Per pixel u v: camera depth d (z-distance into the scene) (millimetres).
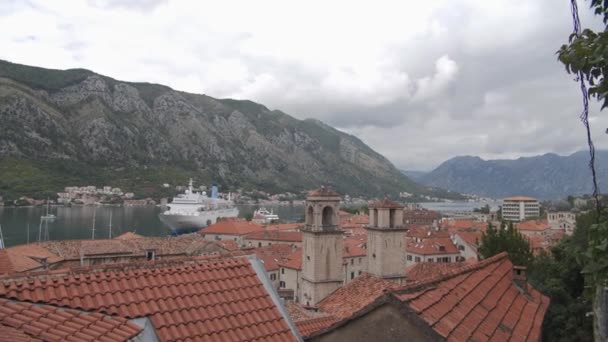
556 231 147500
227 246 98938
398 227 60156
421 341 13594
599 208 9688
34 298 11773
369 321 14727
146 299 12781
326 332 15523
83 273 13352
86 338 10492
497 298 19062
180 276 14281
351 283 37594
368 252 62125
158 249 69312
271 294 15477
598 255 9281
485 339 14547
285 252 104625
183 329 12141
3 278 12203
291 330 14094
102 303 12109
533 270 42062
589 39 8922
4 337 9664
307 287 59062
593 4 9031
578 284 35562
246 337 12852
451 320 14609
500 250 47156
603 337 20859
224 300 13953
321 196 58906
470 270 20609
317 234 57688
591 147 9453
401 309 14078
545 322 31594
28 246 59062
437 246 110188
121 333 11055
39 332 10430
